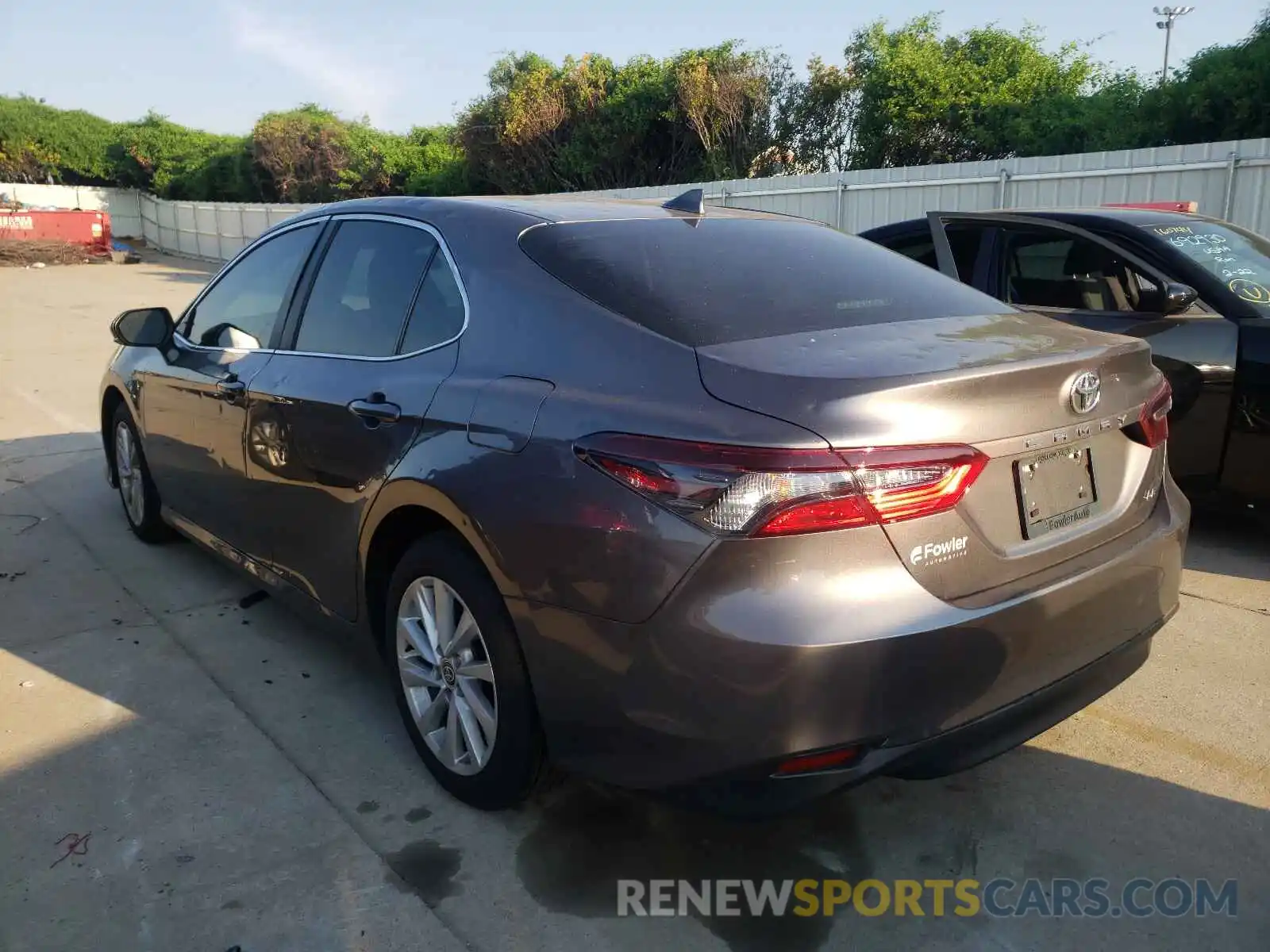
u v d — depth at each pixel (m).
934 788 2.90
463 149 26.50
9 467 6.53
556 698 2.34
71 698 3.40
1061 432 2.35
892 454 2.03
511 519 2.35
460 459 2.51
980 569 2.19
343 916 2.35
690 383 2.19
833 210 14.82
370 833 2.67
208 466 3.90
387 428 2.80
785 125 22.22
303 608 3.42
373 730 3.21
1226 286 4.68
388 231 3.23
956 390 2.13
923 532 2.09
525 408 2.40
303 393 3.19
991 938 2.31
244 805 2.79
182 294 21.31
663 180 23.69
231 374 3.68
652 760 2.18
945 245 5.64
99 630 3.96
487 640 2.52
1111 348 2.54
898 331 2.49
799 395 2.06
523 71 25.27
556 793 2.86
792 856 2.60
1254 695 3.41
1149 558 2.58
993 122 19.00
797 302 2.62
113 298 20.34
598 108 23.28
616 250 2.75
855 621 2.00
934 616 2.08
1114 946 2.28
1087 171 11.70
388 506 2.78
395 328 3.00
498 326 2.65
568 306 2.53
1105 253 5.06
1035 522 2.33
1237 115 14.40
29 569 4.64
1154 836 2.67
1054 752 3.08
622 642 2.15
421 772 2.96
